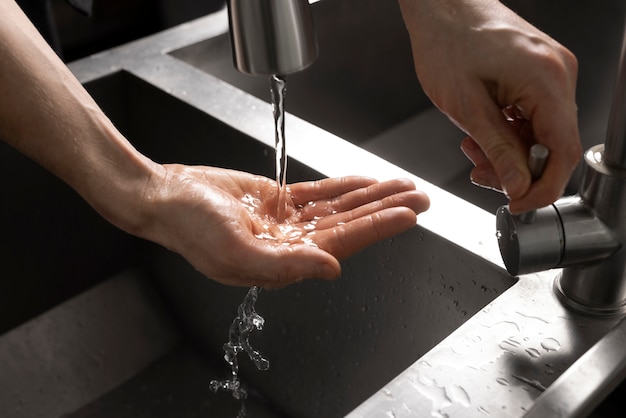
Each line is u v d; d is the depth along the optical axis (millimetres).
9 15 828
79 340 1057
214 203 799
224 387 1030
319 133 959
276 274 788
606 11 1120
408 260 877
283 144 842
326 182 883
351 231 810
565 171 724
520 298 794
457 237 841
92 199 836
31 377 1021
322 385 982
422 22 766
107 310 1082
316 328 977
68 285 1083
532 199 726
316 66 1153
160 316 1094
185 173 855
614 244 763
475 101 742
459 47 747
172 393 1027
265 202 886
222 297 1043
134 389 1033
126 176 829
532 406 714
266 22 727
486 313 784
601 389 724
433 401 728
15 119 825
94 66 1065
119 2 1937
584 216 764
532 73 715
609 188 751
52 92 826
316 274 784
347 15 1151
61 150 827
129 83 1062
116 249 1103
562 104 714
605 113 1164
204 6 1919
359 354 949
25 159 1014
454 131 1218
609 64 1141
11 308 1053
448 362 751
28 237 1042
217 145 1001
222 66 1144
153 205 817
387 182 870
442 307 871
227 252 792
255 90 1173
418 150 1226
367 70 1201
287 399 1005
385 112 1238
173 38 1117
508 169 724
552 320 778
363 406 726
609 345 745
